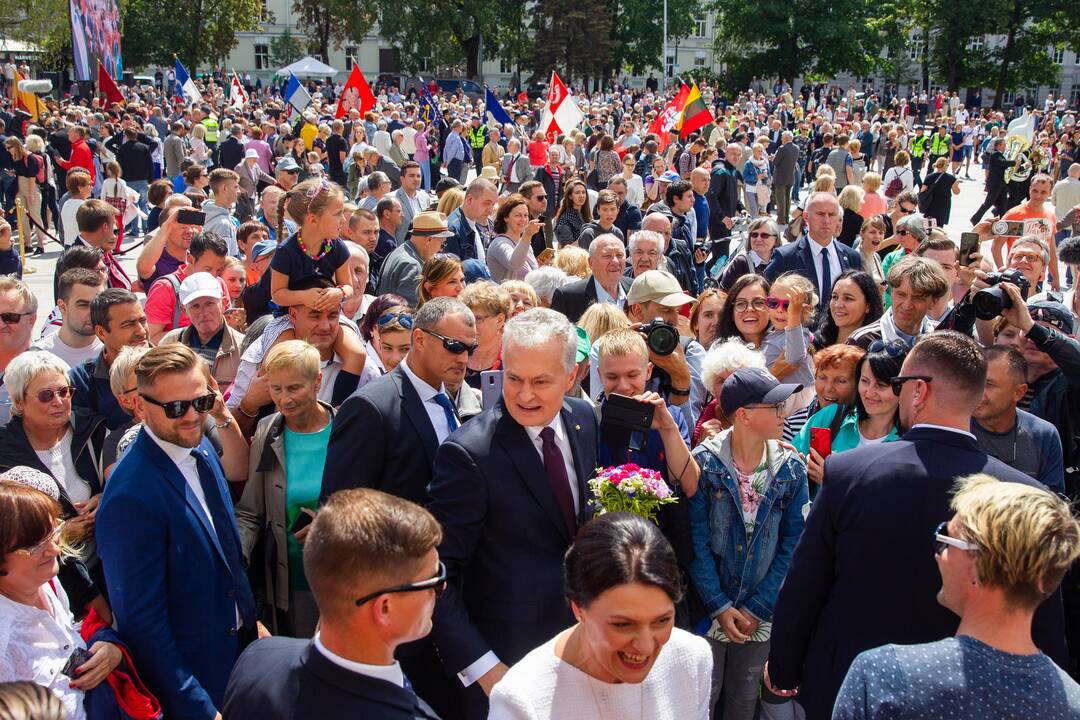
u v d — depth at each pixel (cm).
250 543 389
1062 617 260
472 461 295
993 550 203
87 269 511
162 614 307
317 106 3108
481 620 300
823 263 708
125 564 304
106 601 348
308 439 392
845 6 5481
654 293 541
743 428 355
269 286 546
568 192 968
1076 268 599
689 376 411
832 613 288
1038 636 257
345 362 468
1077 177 1288
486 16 5300
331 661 211
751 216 1800
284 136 1945
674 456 341
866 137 2647
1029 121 1783
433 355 341
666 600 217
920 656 210
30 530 282
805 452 424
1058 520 204
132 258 1444
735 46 6016
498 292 455
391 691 213
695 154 1816
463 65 5922
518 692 225
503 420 302
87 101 2764
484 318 448
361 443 330
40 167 1478
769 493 356
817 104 4891
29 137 1480
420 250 677
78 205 1089
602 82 6162
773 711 371
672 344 391
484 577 299
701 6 6262
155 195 1017
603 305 493
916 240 797
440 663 321
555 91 1766
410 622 213
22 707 202
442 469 299
